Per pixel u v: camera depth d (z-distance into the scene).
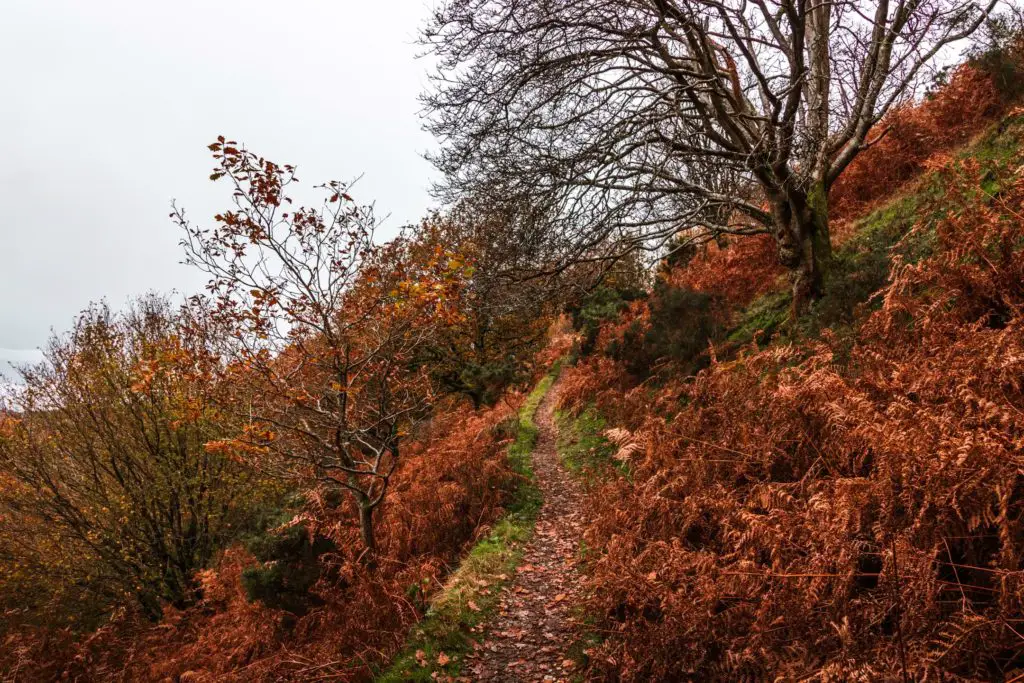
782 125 8.51
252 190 6.44
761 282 11.93
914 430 3.28
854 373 5.22
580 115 8.88
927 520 3.05
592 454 9.79
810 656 2.97
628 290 16.77
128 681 8.30
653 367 11.34
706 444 5.47
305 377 8.20
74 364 13.09
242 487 12.94
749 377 6.41
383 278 7.59
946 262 4.95
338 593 7.07
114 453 13.02
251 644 7.29
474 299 9.74
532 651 4.66
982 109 9.53
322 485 8.27
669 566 4.12
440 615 5.39
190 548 13.22
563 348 23.05
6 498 12.73
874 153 11.31
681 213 10.06
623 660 3.83
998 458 2.83
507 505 8.38
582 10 8.50
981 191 5.00
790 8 7.73
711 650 3.62
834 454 4.33
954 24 8.37
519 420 14.34
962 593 2.68
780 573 3.30
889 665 2.56
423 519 8.15
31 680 8.89
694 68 9.84
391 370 8.31
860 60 9.52
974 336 4.17
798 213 9.17
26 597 13.35
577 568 5.96
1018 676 2.27
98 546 12.88
